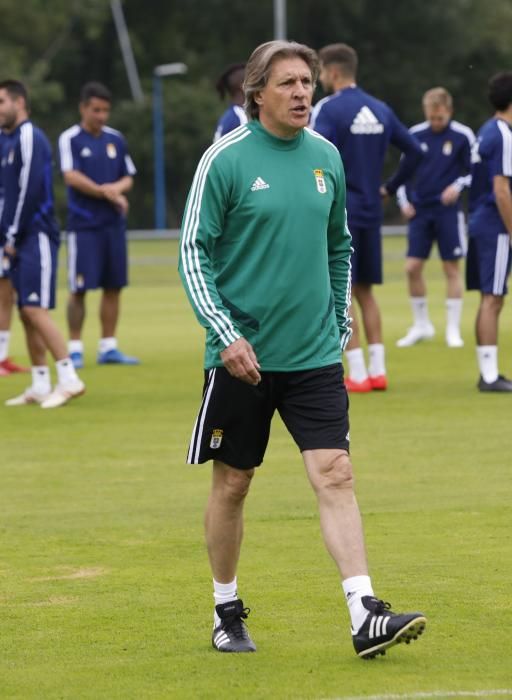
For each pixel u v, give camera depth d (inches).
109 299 1295.5
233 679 426.6
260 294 452.4
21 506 700.0
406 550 589.9
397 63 5684.1
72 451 852.0
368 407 995.3
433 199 1384.1
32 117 5511.8
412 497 701.3
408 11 5669.3
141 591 536.4
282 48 451.5
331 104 1022.4
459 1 5679.1
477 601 509.4
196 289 445.4
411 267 1406.3
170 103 5442.9
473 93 5812.0
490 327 1058.1
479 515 657.6
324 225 460.1
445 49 5743.1
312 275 456.8
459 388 1085.1
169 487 744.3
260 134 456.4
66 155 1262.3
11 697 414.0
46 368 1054.4
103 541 621.9
